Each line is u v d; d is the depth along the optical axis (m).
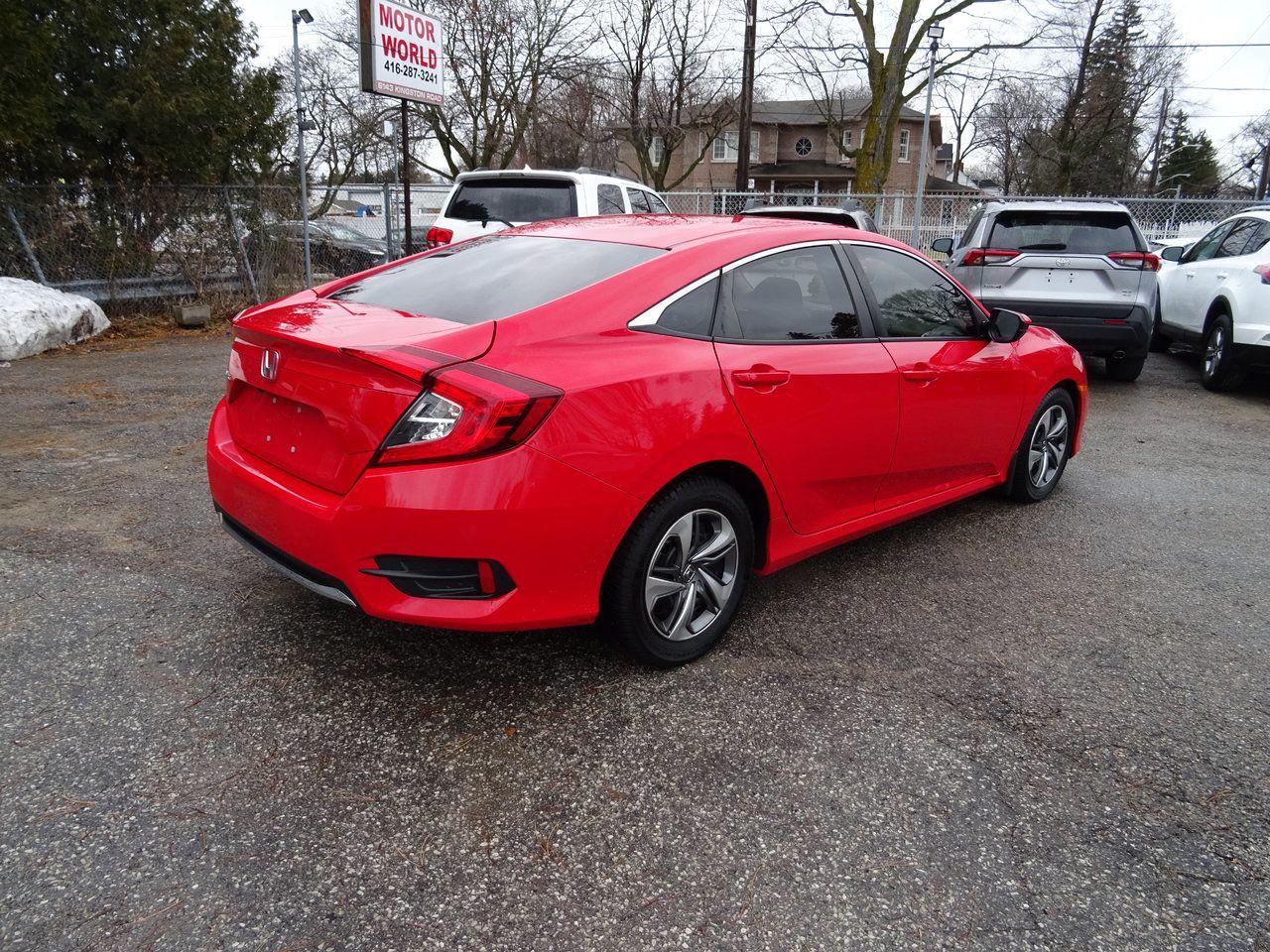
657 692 2.87
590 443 2.51
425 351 2.40
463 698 2.79
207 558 3.74
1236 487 5.38
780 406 3.06
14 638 3.03
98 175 10.23
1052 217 8.07
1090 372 9.48
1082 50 35.94
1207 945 1.95
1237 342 7.82
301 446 2.67
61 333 8.84
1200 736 2.74
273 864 2.08
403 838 2.18
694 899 2.02
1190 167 70.56
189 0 10.46
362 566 2.45
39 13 9.39
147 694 2.74
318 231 13.23
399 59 9.70
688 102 36.59
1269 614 3.62
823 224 3.64
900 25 25.70
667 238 3.18
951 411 3.92
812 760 2.54
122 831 2.15
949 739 2.67
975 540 4.36
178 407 6.45
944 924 1.97
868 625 3.41
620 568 2.72
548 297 2.77
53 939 1.83
